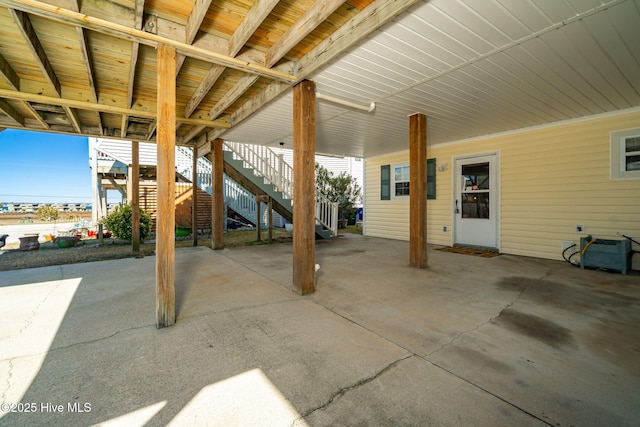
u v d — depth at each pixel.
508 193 5.75
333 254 5.97
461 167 6.56
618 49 2.73
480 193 6.24
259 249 6.68
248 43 2.81
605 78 3.36
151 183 9.80
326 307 2.97
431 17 2.25
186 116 4.61
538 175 5.33
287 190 8.44
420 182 4.62
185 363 1.95
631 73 3.23
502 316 2.72
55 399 1.59
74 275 4.29
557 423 1.42
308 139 3.31
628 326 2.49
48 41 2.70
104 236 8.52
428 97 3.92
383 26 2.36
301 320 2.64
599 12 2.21
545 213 5.27
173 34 2.46
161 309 2.50
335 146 7.38
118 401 1.58
